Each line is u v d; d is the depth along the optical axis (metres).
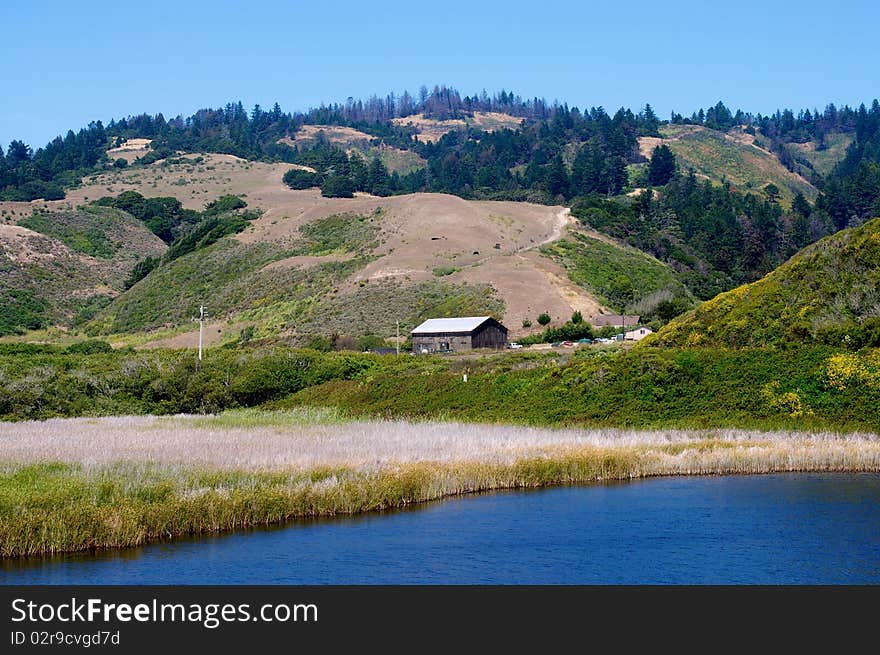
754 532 35.16
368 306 134.00
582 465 45.56
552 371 68.56
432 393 72.06
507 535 34.69
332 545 33.12
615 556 32.09
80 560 30.91
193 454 44.69
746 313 73.44
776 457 47.91
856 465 48.22
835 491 42.69
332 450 46.59
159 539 33.53
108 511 32.56
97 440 50.88
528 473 44.25
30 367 81.38
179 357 89.31
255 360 84.62
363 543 33.38
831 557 32.09
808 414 57.06
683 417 59.28
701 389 61.53
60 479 37.03
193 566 30.48
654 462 47.12
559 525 36.16
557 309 126.44
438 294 135.75
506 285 134.88
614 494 42.22
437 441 49.88
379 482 39.44
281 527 35.59
